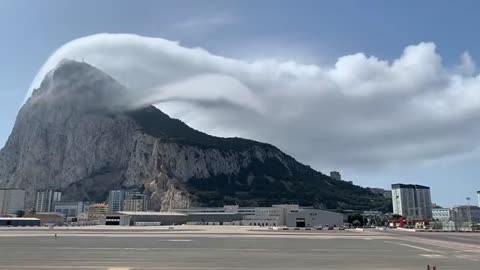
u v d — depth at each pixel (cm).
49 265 3077
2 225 18212
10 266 3012
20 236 7381
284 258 3691
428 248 5025
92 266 3039
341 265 3219
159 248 4706
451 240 6875
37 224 19100
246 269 2947
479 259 3738
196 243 5678
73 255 3806
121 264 3166
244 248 4816
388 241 6500
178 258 3622
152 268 2948
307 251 4456
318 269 2978
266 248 4841
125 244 5334
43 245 5059
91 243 5494
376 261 3516
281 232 10619
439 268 3075
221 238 7100
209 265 3147
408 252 4428
